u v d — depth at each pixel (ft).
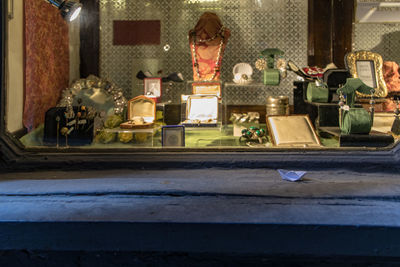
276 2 15.67
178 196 4.40
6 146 5.80
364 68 12.11
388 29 15.61
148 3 15.87
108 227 3.68
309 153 5.76
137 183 4.76
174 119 13.00
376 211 3.87
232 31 15.87
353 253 3.60
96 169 5.75
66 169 5.71
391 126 9.60
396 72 12.59
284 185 4.71
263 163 5.73
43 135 9.71
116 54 15.88
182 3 15.88
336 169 5.57
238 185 4.70
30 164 5.69
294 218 3.69
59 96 12.75
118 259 3.84
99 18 15.66
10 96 8.65
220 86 13.82
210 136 11.96
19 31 9.24
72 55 14.61
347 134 7.92
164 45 15.96
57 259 3.87
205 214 3.81
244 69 14.93
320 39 15.72
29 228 3.72
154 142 10.70
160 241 3.68
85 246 3.74
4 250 3.82
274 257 3.78
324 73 12.01
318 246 3.61
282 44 15.76
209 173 5.46
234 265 3.81
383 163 5.52
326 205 4.05
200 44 14.96
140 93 15.79
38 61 10.65
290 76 15.74
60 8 7.15
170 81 14.89
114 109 12.84
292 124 9.53
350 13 15.51
